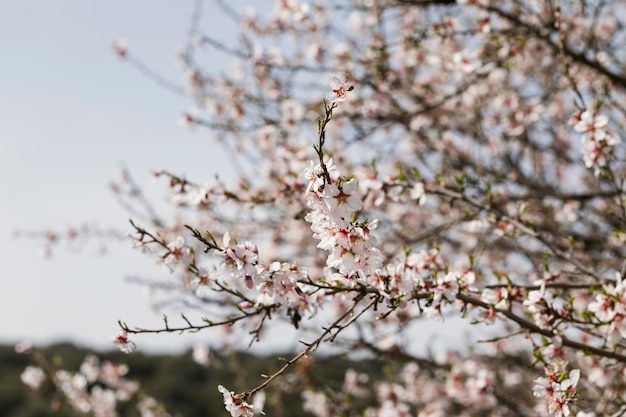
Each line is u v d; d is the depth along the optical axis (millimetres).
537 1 4984
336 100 2350
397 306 2756
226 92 5977
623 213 3514
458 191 3938
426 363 5445
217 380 18953
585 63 4867
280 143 5430
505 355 5559
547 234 4832
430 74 6156
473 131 5789
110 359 20328
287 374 5656
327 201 2377
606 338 2998
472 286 3096
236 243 2660
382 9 5453
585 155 3410
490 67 5035
